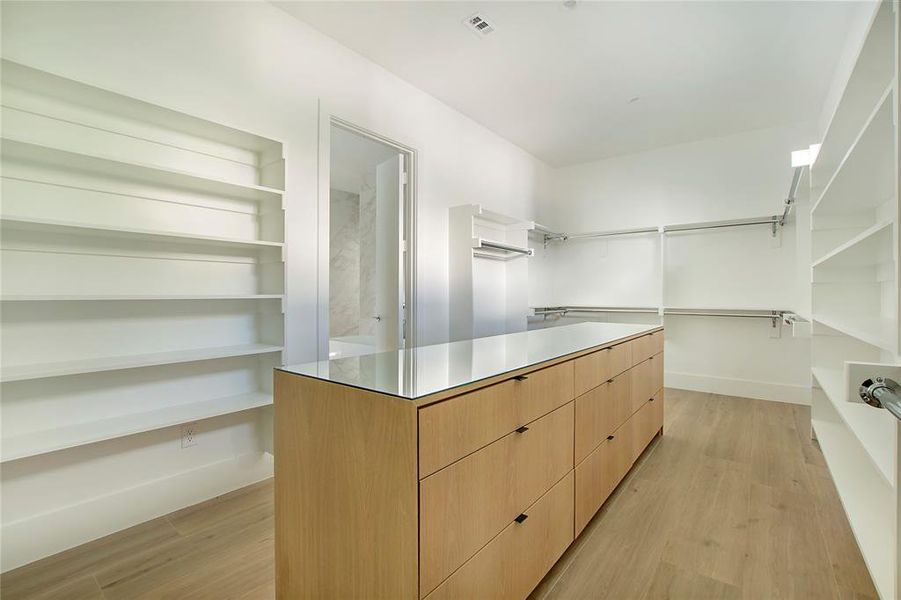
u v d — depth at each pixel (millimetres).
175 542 1754
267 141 2186
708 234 4352
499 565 1216
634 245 4812
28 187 1635
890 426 1632
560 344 1972
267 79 2344
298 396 1245
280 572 1306
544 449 1457
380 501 1017
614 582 1493
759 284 4090
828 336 2730
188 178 1934
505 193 4387
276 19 2387
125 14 1843
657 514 1955
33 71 1488
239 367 2297
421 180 3365
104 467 1834
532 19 2492
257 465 2336
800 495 2135
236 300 2270
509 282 4289
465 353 1686
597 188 5055
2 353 1593
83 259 1775
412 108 3260
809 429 3168
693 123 3941
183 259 2066
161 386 2016
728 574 1536
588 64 2965
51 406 1705
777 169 3979
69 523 1721
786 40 2662
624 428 2266
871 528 1481
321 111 2607
